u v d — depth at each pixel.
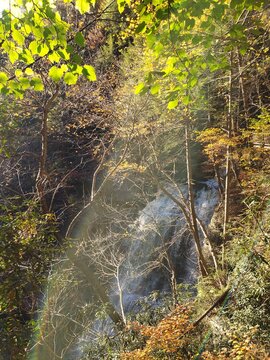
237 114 11.00
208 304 8.05
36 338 8.59
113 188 16.42
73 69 2.85
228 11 4.35
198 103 9.51
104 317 10.05
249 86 11.97
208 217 14.70
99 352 8.23
